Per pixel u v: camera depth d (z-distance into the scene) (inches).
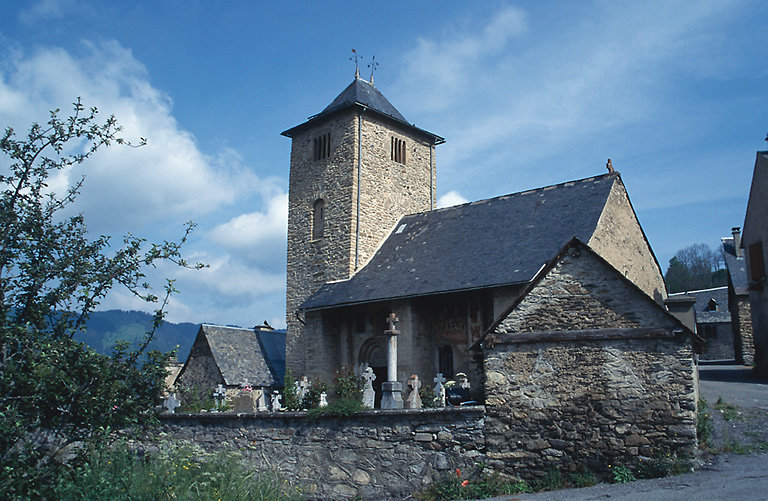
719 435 490.9
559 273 461.7
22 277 459.2
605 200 901.2
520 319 463.2
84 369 457.1
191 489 443.2
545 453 438.6
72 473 460.8
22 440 459.8
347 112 1213.7
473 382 851.4
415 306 928.9
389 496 471.5
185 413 592.1
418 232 1139.9
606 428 428.1
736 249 1536.7
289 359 1197.1
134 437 550.3
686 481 386.0
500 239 954.7
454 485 446.0
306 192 1252.5
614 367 433.4
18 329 434.0
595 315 445.1
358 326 1031.6
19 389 443.5
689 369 416.2
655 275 1032.2
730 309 1614.2
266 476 499.2
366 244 1164.5
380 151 1234.0
